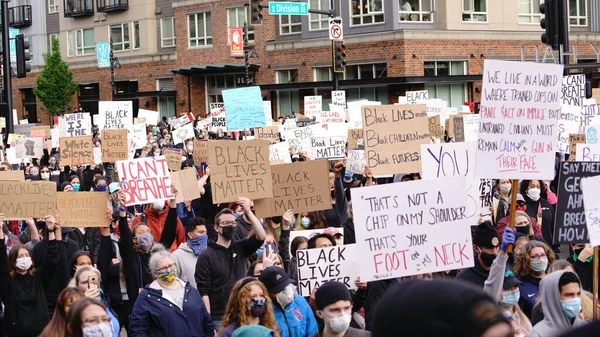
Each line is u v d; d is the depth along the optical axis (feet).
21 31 228.02
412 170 39.37
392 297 6.53
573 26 169.68
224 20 183.73
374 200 24.99
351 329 22.09
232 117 72.13
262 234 30.50
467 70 156.56
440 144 34.35
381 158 39.17
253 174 35.37
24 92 231.09
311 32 166.09
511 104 26.53
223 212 29.86
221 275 29.81
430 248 25.18
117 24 207.31
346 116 96.84
